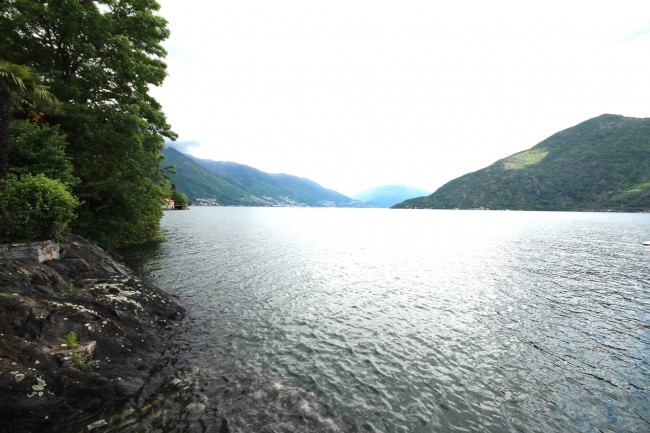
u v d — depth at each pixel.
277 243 55.97
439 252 50.59
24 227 14.54
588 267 37.69
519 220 156.50
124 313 14.18
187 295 22.36
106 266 20.05
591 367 14.54
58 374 9.11
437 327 18.94
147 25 30.06
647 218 163.12
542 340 17.33
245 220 127.50
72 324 11.08
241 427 9.06
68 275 15.76
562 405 11.74
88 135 25.27
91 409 8.96
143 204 32.38
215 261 35.34
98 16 24.70
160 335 14.64
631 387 13.00
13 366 8.33
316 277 30.88
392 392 12.07
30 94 17.75
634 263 39.94
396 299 24.55
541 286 28.88
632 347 16.58
